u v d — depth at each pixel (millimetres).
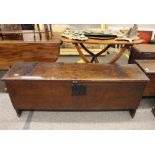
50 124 1791
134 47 2637
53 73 1695
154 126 1799
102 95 1717
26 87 1643
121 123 1825
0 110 1967
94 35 2389
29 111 1955
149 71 1832
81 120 1852
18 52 2123
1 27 3092
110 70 1801
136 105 1812
